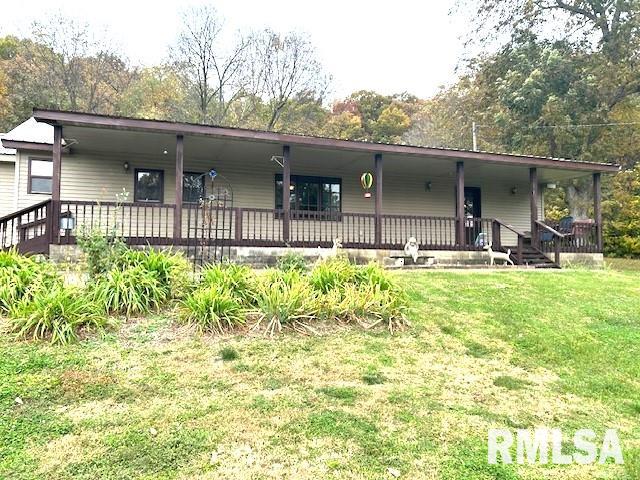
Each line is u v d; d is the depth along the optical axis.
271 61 33.66
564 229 14.32
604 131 20.64
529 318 6.43
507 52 22.86
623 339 5.80
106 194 11.77
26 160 12.05
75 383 3.73
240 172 13.02
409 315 6.17
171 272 5.87
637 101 22.58
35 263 5.93
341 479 2.62
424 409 3.60
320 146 10.97
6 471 2.59
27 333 4.62
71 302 4.92
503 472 2.76
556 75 20.33
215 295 5.27
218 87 33.03
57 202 9.11
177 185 9.88
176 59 32.41
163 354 4.45
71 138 10.45
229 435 3.05
